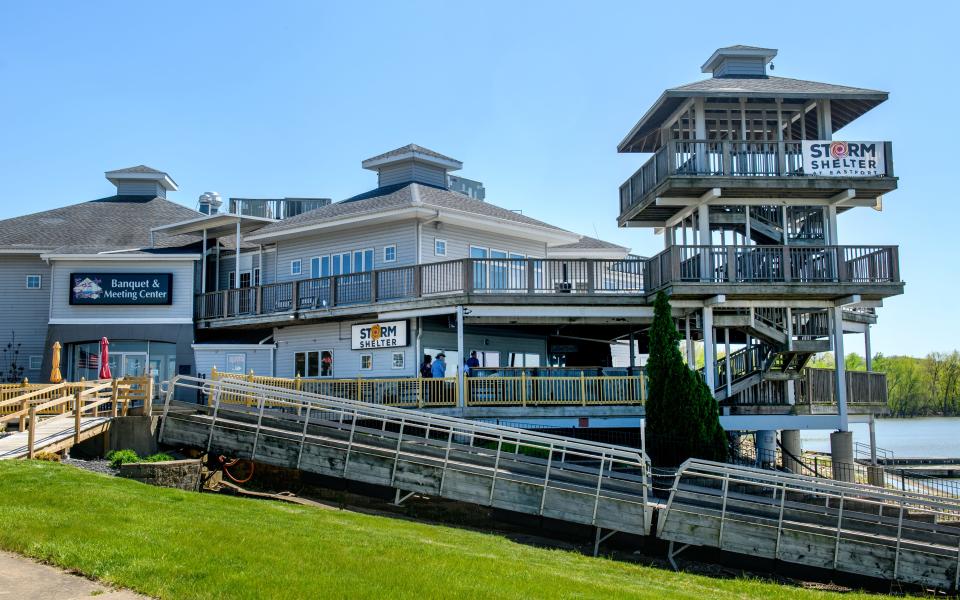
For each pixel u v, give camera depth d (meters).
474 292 25.02
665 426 20.80
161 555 9.70
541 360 32.09
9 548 10.01
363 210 29.53
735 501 16.80
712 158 24.41
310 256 31.81
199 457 19.55
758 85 25.50
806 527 15.95
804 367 25.66
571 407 23.92
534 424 23.80
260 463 19.62
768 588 13.42
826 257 24.19
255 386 19.80
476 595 8.99
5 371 33.38
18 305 33.84
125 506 12.56
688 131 28.05
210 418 19.64
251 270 34.81
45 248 33.66
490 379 24.08
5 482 13.70
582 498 16.66
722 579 14.23
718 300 23.83
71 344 32.44
